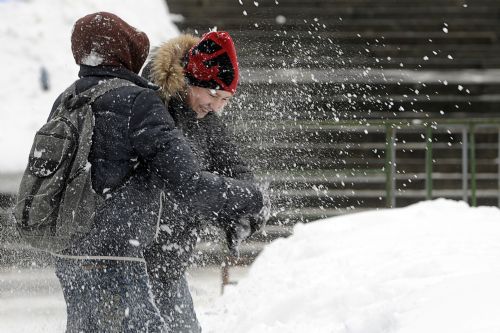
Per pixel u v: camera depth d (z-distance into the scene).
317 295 8.84
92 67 6.75
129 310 6.54
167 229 7.07
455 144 22.08
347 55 24.09
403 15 26.62
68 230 6.39
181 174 6.47
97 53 6.73
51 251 6.54
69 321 6.69
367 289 8.34
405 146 21.70
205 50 7.07
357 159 20.48
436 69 24.69
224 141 7.56
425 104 23.03
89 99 6.54
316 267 10.18
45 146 6.40
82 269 6.50
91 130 6.42
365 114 21.97
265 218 7.29
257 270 11.68
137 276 6.57
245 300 10.30
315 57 22.56
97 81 6.66
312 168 18.95
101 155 6.46
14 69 24.22
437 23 26.27
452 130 22.09
